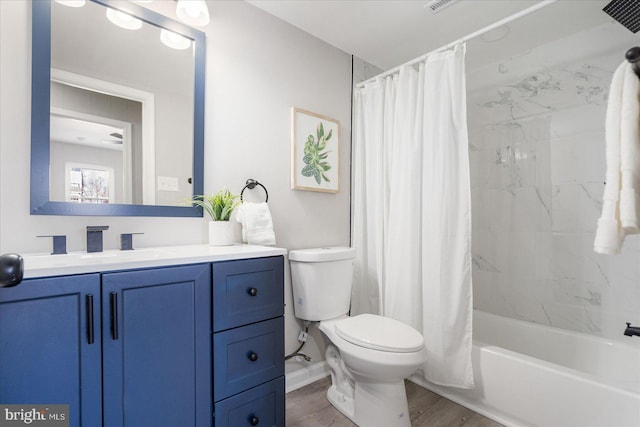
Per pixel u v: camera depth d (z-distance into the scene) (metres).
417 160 1.82
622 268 1.73
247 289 1.18
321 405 1.68
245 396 1.16
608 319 1.77
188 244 1.47
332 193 2.14
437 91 1.74
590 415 1.24
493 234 2.26
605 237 0.82
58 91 1.15
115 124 1.27
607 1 1.64
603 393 1.21
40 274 0.76
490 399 1.55
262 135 1.76
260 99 1.75
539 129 2.06
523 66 2.14
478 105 2.37
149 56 1.37
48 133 1.12
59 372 0.79
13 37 1.08
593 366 1.66
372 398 1.43
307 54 2.00
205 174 1.53
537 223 2.05
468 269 1.61
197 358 1.03
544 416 1.36
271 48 1.81
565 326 1.92
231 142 1.63
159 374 0.95
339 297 1.79
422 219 1.80
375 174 2.12
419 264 1.82
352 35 2.03
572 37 1.94
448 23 1.89
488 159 2.30
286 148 1.88
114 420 0.86
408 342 1.34
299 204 1.94
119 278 0.88
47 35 1.13
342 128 2.22
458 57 1.66
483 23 1.88
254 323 1.20
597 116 1.83
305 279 1.74
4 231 1.05
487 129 2.31
